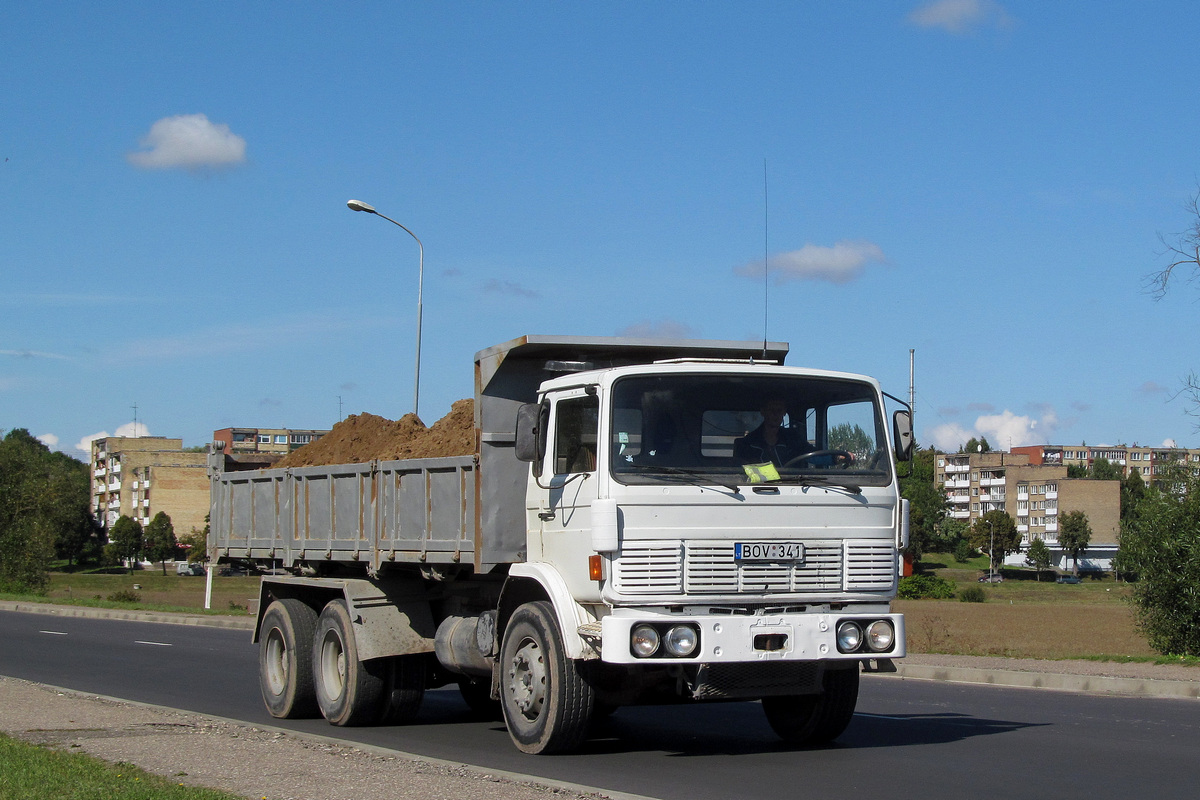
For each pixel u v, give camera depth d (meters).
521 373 9.98
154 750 9.13
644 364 9.29
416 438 11.88
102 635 27.19
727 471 8.64
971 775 8.51
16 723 10.80
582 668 8.96
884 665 8.91
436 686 11.90
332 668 11.87
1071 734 10.87
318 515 12.47
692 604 8.42
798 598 8.65
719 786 8.05
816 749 9.86
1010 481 164.75
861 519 8.92
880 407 9.32
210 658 20.75
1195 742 10.29
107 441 147.88
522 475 9.86
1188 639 18.41
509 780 7.75
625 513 8.34
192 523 134.25
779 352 10.29
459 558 9.88
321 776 7.91
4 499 55.50
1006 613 49.50
